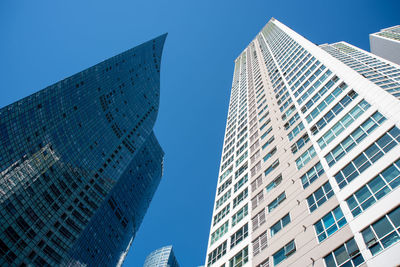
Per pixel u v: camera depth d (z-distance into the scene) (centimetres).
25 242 8131
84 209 10944
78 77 13600
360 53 10275
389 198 2036
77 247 9931
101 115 14350
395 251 1736
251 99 7012
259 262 2588
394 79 6806
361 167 2470
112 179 13325
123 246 13812
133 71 19012
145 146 18562
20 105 10038
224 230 3534
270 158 3922
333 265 1995
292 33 8781
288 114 4475
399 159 2209
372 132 2648
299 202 2766
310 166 3059
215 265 3106
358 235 2011
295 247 2367
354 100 3228
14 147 9138
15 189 8550
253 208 3350
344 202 2333
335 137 3064
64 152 11106
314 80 4534
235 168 4688
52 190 9906
